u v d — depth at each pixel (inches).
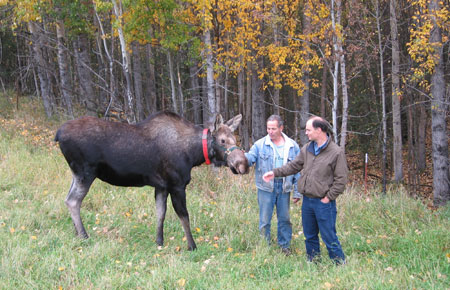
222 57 524.1
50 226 213.6
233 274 160.4
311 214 176.7
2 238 182.2
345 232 233.1
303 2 493.0
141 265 169.3
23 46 805.2
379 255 196.9
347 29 470.0
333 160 166.9
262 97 583.5
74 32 482.9
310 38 450.6
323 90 636.7
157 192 205.9
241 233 220.1
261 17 435.8
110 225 223.6
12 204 240.7
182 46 506.0
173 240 215.2
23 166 315.0
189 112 806.5
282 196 199.2
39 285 145.0
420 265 177.6
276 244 209.0
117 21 377.7
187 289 145.8
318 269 172.1
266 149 197.3
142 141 197.0
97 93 700.0
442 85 446.6
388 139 673.0
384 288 143.6
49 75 578.2
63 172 317.4
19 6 415.2
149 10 403.5
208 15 382.9
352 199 290.2
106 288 142.8
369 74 665.0
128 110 387.2
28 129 451.5
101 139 194.1
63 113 548.7
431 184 603.8
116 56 823.1
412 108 636.7
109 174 199.5
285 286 148.5
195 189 316.8
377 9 499.5
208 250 197.3
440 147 453.1
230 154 191.8
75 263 162.9
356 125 668.7
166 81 781.3
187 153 200.4
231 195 306.2
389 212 269.7
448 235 213.9
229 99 926.4
